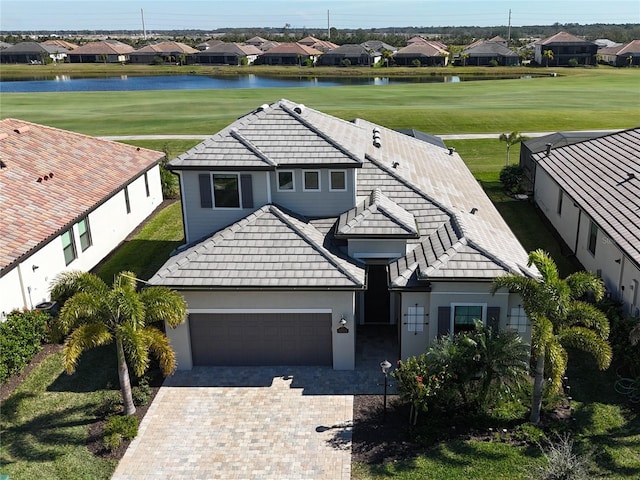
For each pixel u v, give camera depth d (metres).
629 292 20.28
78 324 15.50
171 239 30.70
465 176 29.55
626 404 16.59
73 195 26.42
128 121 63.88
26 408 17.23
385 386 16.30
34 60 161.38
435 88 92.19
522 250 20.59
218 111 70.50
